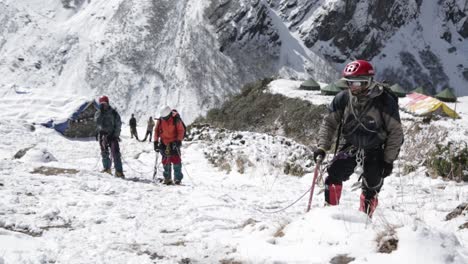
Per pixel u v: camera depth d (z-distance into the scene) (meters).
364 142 4.65
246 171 13.84
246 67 157.12
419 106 39.41
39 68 153.38
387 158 4.62
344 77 4.57
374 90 4.49
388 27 181.00
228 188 10.01
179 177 10.89
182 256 4.02
